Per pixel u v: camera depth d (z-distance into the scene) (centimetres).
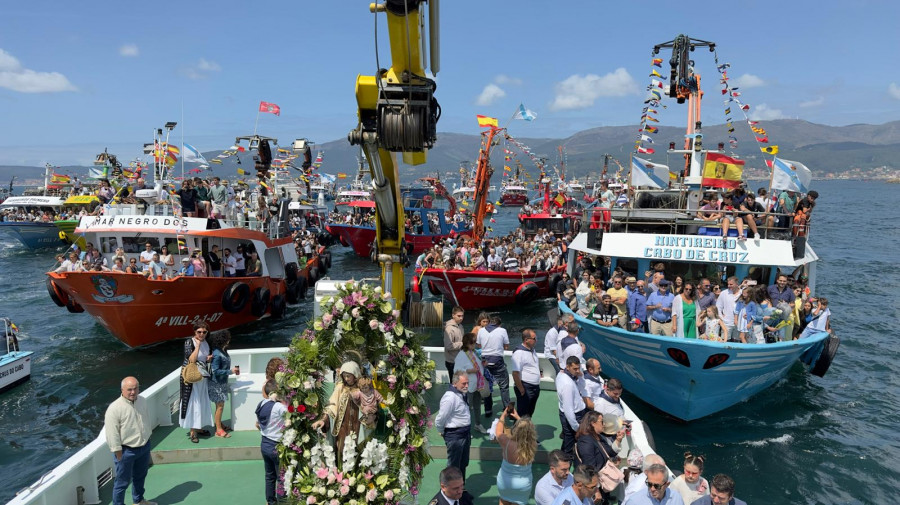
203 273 1844
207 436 840
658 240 1355
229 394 941
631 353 1188
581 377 755
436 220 3941
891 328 2061
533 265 2506
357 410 584
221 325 1933
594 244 1463
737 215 1370
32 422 1336
